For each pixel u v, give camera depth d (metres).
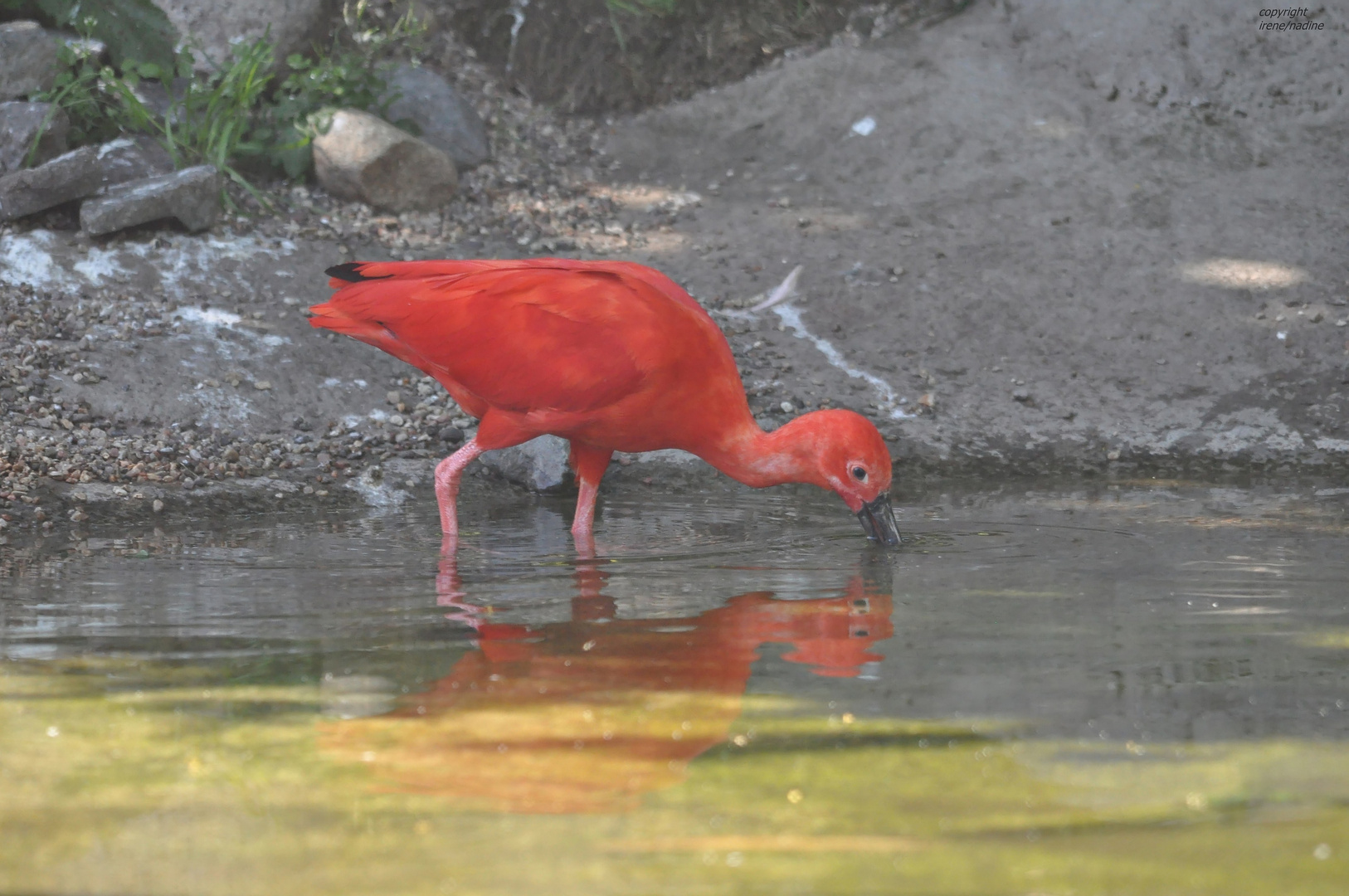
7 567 9.06
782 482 10.13
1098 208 18.77
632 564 9.29
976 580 8.59
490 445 10.40
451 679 6.21
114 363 13.30
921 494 12.28
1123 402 14.68
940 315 16.36
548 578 8.77
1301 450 13.67
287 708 5.73
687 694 5.90
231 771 4.94
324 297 15.52
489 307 9.98
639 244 18.28
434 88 20.00
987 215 18.84
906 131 20.98
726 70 23.05
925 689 5.98
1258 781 4.79
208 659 6.62
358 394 13.79
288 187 18.14
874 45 23.05
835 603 7.90
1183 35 21.45
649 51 22.91
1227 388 14.84
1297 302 16.39
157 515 10.91
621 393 9.81
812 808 4.54
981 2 23.41
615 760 5.03
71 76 16.77
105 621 7.50
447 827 4.39
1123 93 21.12
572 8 23.09
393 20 21.61
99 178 15.78
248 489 11.64
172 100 17.52
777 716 5.58
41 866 4.11
